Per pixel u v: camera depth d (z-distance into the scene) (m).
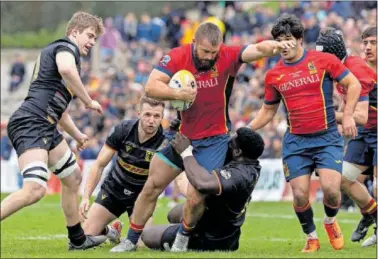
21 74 93.00
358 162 28.73
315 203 53.53
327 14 72.12
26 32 104.69
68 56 23.47
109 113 67.31
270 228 39.00
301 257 22.05
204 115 23.69
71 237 25.45
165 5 93.06
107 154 26.64
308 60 25.53
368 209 28.77
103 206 27.83
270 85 26.12
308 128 25.53
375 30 28.66
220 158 23.80
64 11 102.00
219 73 23.33
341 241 26.31
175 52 23.38
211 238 24.52
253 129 25.91
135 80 76.81
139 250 25.02
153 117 25.91
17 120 23.36
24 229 38.19
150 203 24.25
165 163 23.78
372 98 28.28
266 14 77.31
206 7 83.12
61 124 25.41
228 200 23.48
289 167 25.91
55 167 24.30
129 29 86.94
